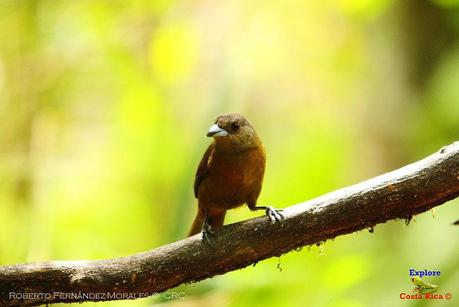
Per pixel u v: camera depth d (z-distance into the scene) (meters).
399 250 9.13
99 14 12.70
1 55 12.37
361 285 8.82
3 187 11.41
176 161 13.76
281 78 15.81
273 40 14.55
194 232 8.65
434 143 12.30
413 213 6.50
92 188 14.00
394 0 13.20
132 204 14.66
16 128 12.09
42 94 12.56
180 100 13.76
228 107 12.12
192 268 6.66
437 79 11.98
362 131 14.21
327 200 6.54
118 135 14.30
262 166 8.08
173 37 12.39
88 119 13.75
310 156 15.88
